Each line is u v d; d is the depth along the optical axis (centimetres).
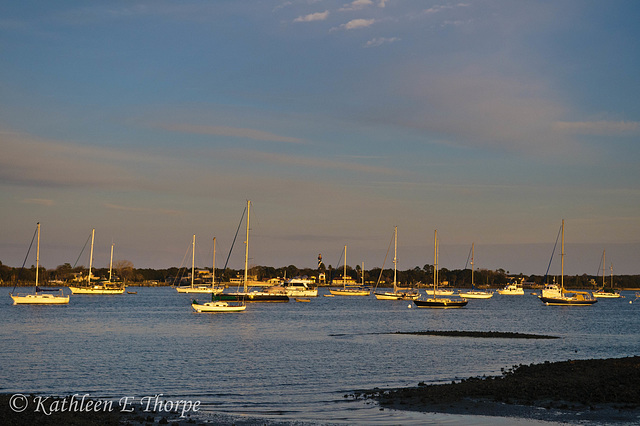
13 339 7162
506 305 17912
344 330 8738
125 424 2992
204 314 11981
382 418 3139
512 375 4447
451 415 3173
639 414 3139
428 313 13262
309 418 3170
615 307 17038
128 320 10338
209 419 3152
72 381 4381
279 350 6191
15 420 2933
